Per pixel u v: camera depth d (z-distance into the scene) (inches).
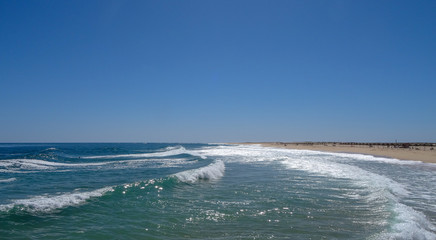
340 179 641.6
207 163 1069.1
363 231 284.4
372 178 634.8
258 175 724.7
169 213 349.4
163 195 453.7
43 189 522.9
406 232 278.2
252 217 334.3
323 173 751.7
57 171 829.2
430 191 505.7
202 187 537.0
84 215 331.6
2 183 594.6
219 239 263.1
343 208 376.5
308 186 550.6
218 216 338.3
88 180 637.3
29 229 278.7
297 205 394.0
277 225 305.0
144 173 774.5
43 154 1578.5
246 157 1505.9
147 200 416.2
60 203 370.9
